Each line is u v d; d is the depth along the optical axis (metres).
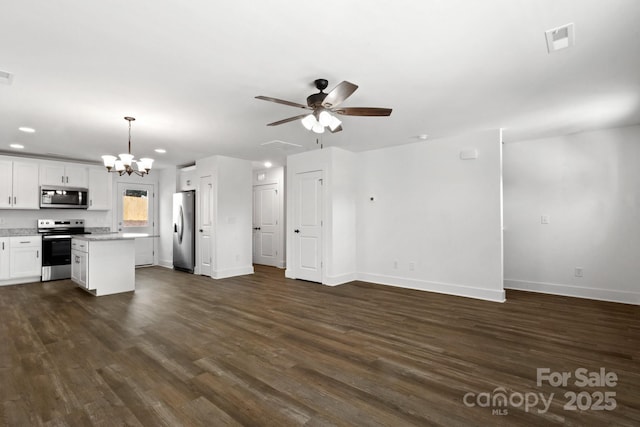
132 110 3.53
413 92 3.09
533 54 2.38
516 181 5.04
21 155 5.87
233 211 6.28
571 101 3.31
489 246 4.45
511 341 2.94
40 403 1.96
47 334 3.12
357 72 2.68
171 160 6.63
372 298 4.50
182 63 2.51
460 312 3.84
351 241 5.74
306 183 5.71
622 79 2.79
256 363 2.50
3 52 2.32
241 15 1.92
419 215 5.08
